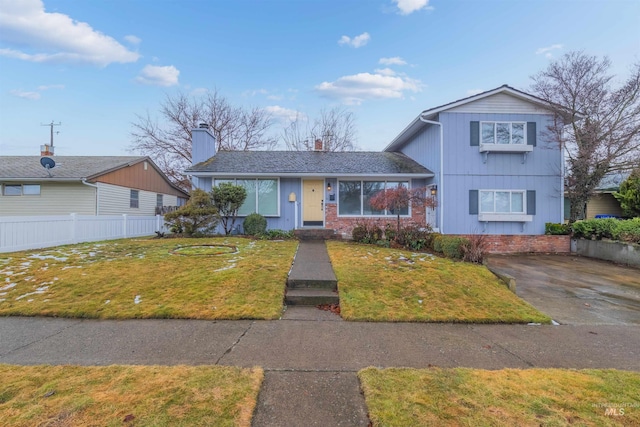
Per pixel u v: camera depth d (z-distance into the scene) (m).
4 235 8.00
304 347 3.67
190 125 24.34
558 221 12.21
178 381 2.76
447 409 2.39
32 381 2.72
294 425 2.25
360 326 4.43
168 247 9.08
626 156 11.99
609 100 11.77
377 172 12.41
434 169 12.52
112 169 14.63
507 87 11.88
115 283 5.67
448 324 4.60
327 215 12.82
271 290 5.55
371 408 2.42
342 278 6.16
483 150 11.87
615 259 9.93
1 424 2.12
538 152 12.20
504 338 4.12
